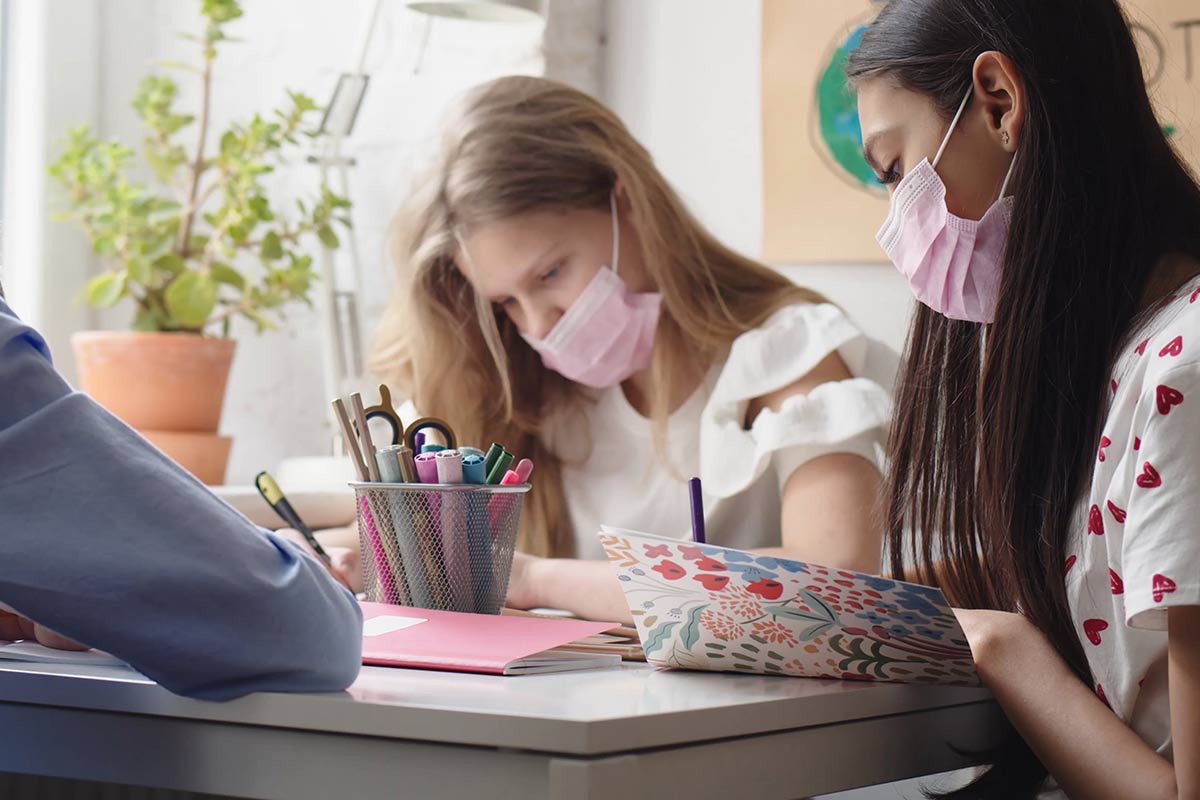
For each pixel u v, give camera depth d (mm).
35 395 760
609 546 964
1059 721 953
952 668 962
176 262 2326
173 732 793
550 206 1692
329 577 824
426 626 1043
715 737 758
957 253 1082
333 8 2617
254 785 766
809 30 2418
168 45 2672
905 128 1087
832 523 1538
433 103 2564
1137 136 1018
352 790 737
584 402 1837
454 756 709
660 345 1747
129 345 2215
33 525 739
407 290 1819
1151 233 1004
